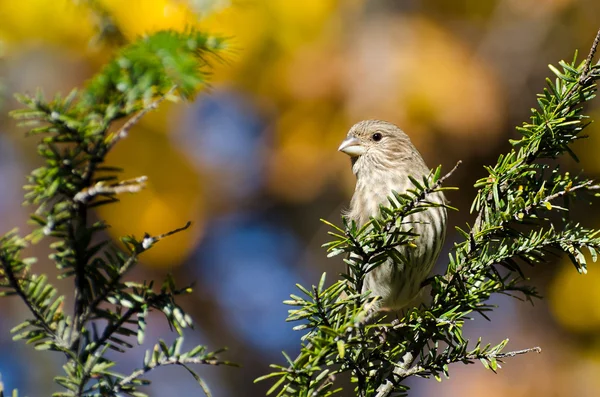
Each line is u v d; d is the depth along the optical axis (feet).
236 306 45.14
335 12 34.09
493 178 16.56
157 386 45.01
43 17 29.63
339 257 43.34
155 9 27.50
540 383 38.93
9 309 38.50
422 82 34.24
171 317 11.97
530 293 16.46
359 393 14.96
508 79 36.17
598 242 15.60
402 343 15.53
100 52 31.22
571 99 16.33
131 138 36.81
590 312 38.34
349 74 34.45
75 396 11.54
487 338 40.14
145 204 37.58
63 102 11.34
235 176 39.19
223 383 45.93
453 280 16.57
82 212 11.55
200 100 36.24
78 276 11.78
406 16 35.47
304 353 12.82
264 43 33.19
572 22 36.58
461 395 39.45
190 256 41.65
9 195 37.58
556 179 16.55
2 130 34.19
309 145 35.68
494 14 36.11
